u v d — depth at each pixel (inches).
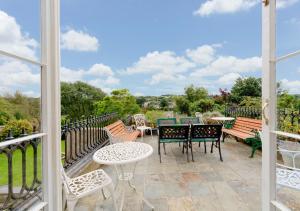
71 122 140.9
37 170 70.7
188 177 144.9
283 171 73.0
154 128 335.9
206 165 172.6
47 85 50.1
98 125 206.8
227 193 117.7
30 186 72.2
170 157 198.7
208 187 126.7
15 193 73.6
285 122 70.4
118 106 362.9
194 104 398.9
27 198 71.9
